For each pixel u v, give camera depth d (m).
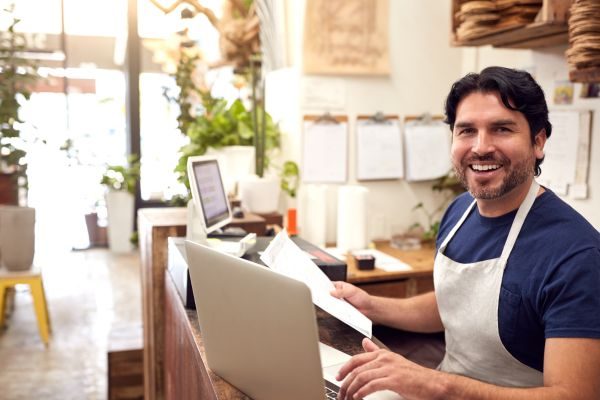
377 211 3.30
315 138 3.12
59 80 6.18
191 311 1.55
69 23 6.11
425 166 3.30
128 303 4.56
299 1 3.02
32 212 3.81
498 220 1.38
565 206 1.30
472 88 1.29
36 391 3.08
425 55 3.28
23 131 4.28
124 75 6.31
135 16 6.07
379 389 1.06
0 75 4.12
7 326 4.06
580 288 1.15
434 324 1.68
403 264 2.77
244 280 1.00
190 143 3.02
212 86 3.86
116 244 6.21
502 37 2.33
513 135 1.26
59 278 5.25
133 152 6.30
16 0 4.64
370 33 3.13
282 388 1.00
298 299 0.90
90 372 3.33
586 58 1.85
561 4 1.98
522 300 1.26
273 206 2.77
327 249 3.01
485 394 1.06
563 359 1.12
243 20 3.53
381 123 3.22
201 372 1.26
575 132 2.47
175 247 1.79
